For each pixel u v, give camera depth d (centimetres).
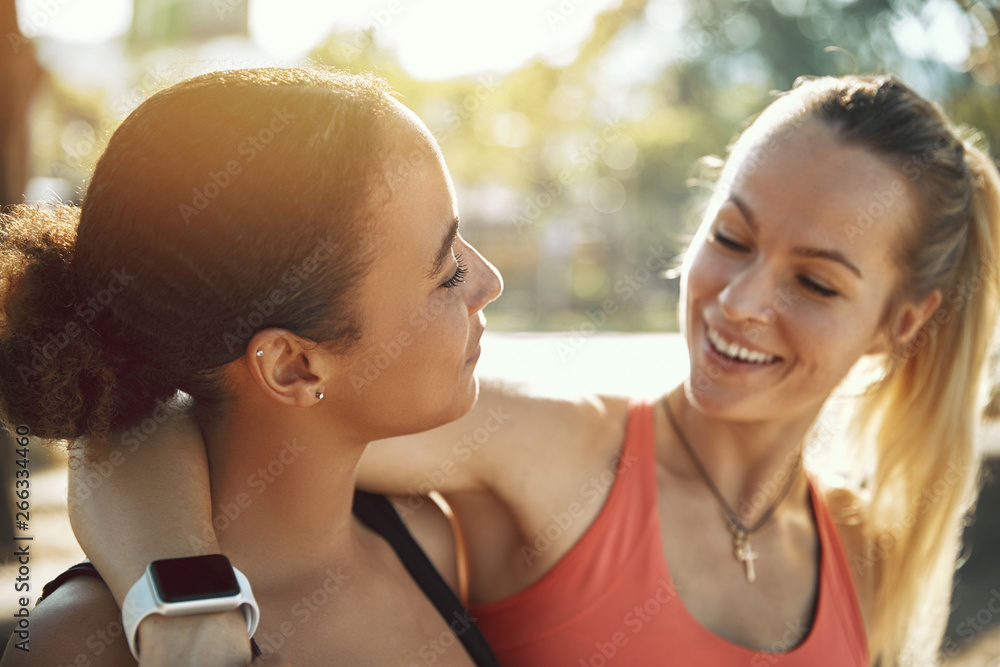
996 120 916
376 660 108
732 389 148
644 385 734
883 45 1553
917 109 151
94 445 94
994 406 220
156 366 95
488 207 2241
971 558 457
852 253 141
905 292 153
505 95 1766
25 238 95
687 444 161
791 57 1870
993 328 178
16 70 389
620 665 142
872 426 187
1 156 392
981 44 777
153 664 77
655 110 2072
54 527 388
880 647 184
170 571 82
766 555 159
